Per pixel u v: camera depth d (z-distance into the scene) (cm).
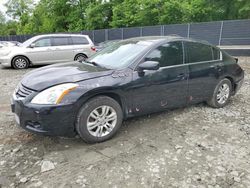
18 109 308
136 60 361
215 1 2442
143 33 2317
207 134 365
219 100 480
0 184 249
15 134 358
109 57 402
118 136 355
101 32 2681
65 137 348
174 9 2511
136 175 265
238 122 414
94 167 279
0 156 299
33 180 256
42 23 4159
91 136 324
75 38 1109
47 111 290
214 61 457
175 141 342
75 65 389
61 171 271
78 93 303
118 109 342
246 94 590
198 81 429
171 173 269
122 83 338
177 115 440
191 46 427
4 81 770
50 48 1054
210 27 1908
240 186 250
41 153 307
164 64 386
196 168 279
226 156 304
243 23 1747
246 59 1268
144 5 2672
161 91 381
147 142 339
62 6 3722
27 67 1049
